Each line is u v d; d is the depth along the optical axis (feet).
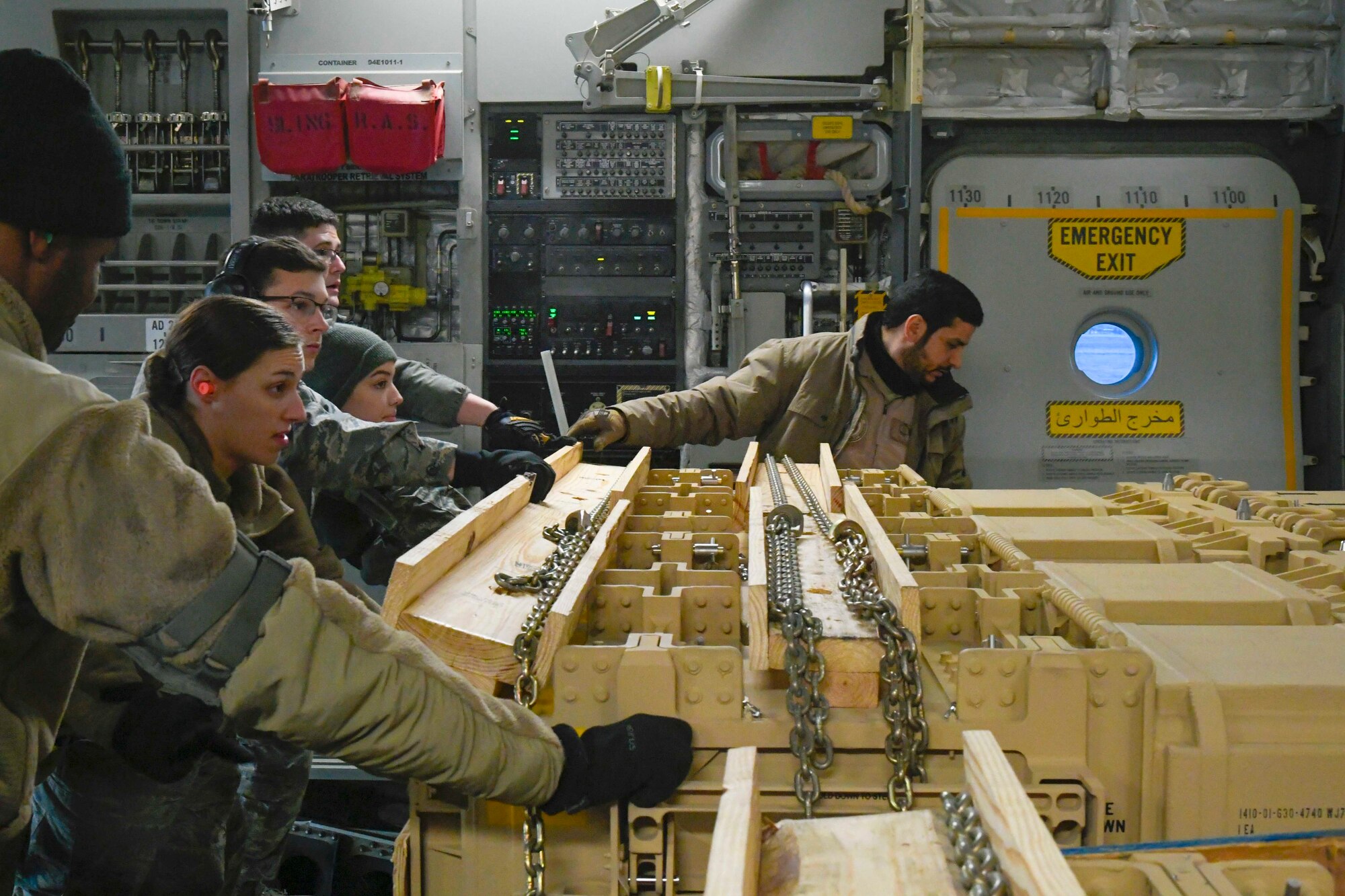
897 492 7.01
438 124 11.80
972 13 11.92
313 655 3.13
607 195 12.22
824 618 3.88
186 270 12.46
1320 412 12.72
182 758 4.20
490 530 5.38
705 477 7.29
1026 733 3.58
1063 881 2.03
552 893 3.72
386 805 8.61
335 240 8.58
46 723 3.67
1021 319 12.30
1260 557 5.45
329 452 6.75
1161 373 12.35
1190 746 3.56
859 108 12.12
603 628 4.33
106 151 3.50
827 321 12.55
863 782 3.59
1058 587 4.35
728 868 2.14
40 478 2.99
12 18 12.07
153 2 11.91
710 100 11.93
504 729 3.34
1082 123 12.46
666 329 12.31
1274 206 12.37
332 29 12.03
